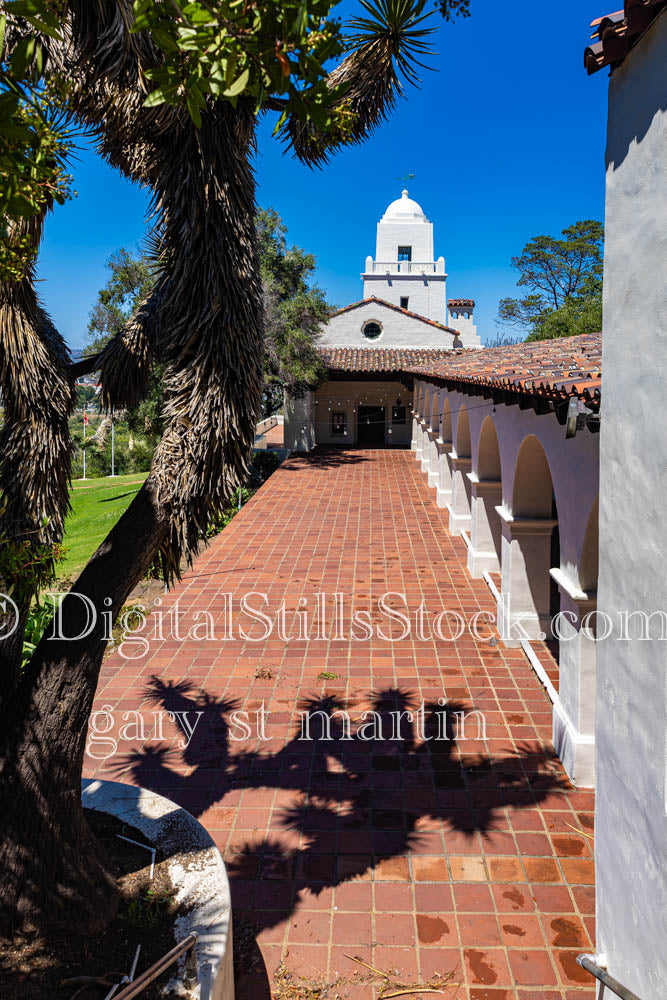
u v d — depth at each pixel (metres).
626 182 3.69
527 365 8.30
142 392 5.19
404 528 17.28
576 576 6.82
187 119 4.04
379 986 4.80
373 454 29.55
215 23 2.05
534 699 8.78
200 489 4.37
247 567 14.27
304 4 1.91
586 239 47.03
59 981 3.99
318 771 7.30
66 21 3.57
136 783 7.09
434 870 5.88
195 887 4.76
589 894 5.61
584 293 43.75
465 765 7.38
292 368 26.39
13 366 4.67
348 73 4.87
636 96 3.50
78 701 4.39
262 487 22.58
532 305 49.41
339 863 5.97
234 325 4.29
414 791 6.96
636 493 3.68
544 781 7.10
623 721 3.96
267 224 26.66
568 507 7.02
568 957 5.02
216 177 4.16
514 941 5.16
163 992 3.88
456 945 5.12
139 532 4.46
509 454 10.03
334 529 17.22
